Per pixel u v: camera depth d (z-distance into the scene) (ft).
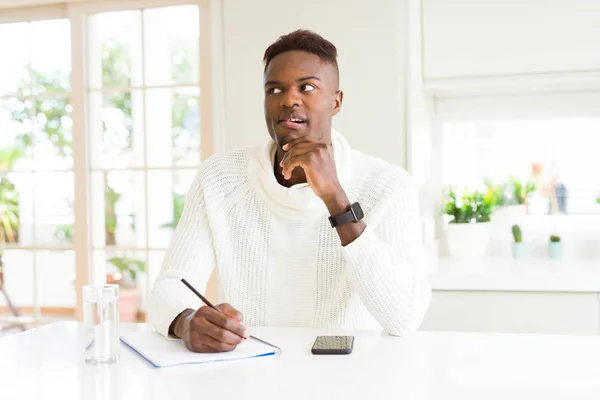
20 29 10.56
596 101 8.90
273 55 4.47
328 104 4.44
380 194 4.65
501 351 3.58
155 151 10.16
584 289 7.07
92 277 10.36
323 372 3.18
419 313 4.15
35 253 10.79
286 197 4.58
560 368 3.21
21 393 2.90
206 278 4.82
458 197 9.27
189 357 3.46
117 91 10.14
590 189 8.95
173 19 9.82
